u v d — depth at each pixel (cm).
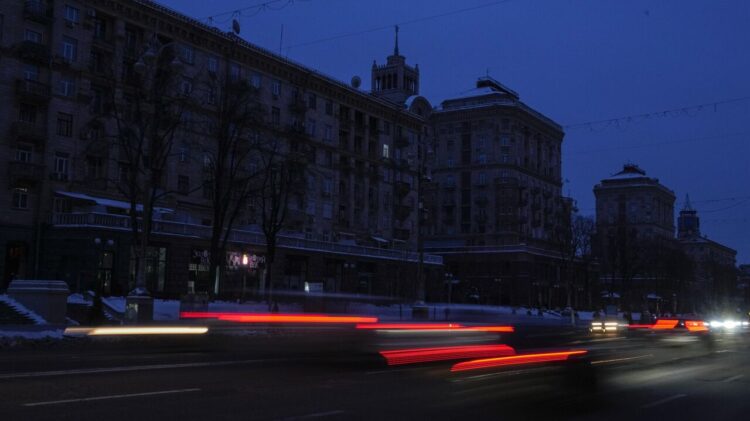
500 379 1405
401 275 7231
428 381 1362
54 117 4909
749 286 14300
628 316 6062
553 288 10325
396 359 1772
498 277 9794
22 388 1138
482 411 1016
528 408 1057
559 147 12062
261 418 905
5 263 4628
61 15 4959
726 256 18038
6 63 4678
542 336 3011
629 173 14975
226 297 5203
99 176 5184
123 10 5322
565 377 1457
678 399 1222
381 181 8281
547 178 11425
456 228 10675
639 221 14388
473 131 10738
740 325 6022
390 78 9712
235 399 1068
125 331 2539
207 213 5975
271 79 6756
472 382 1353
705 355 2380
